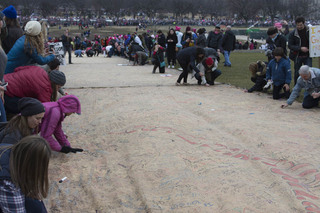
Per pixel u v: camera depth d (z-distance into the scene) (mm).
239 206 3188
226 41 14703
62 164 4359
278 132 5355
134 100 7738
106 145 5039
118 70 14766
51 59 5426
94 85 10188
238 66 15031
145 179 3859
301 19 8117
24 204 2273
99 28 80750
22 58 5117
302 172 3947
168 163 4234
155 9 115438
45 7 105188
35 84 4871
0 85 3967
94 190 3684
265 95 8516
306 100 7027
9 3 87312
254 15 98000
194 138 5129
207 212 3131
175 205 3271
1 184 2180
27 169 2129
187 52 9750
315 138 5051
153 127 5574
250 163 4234
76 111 4395
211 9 124625
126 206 3344
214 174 3877
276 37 8883
